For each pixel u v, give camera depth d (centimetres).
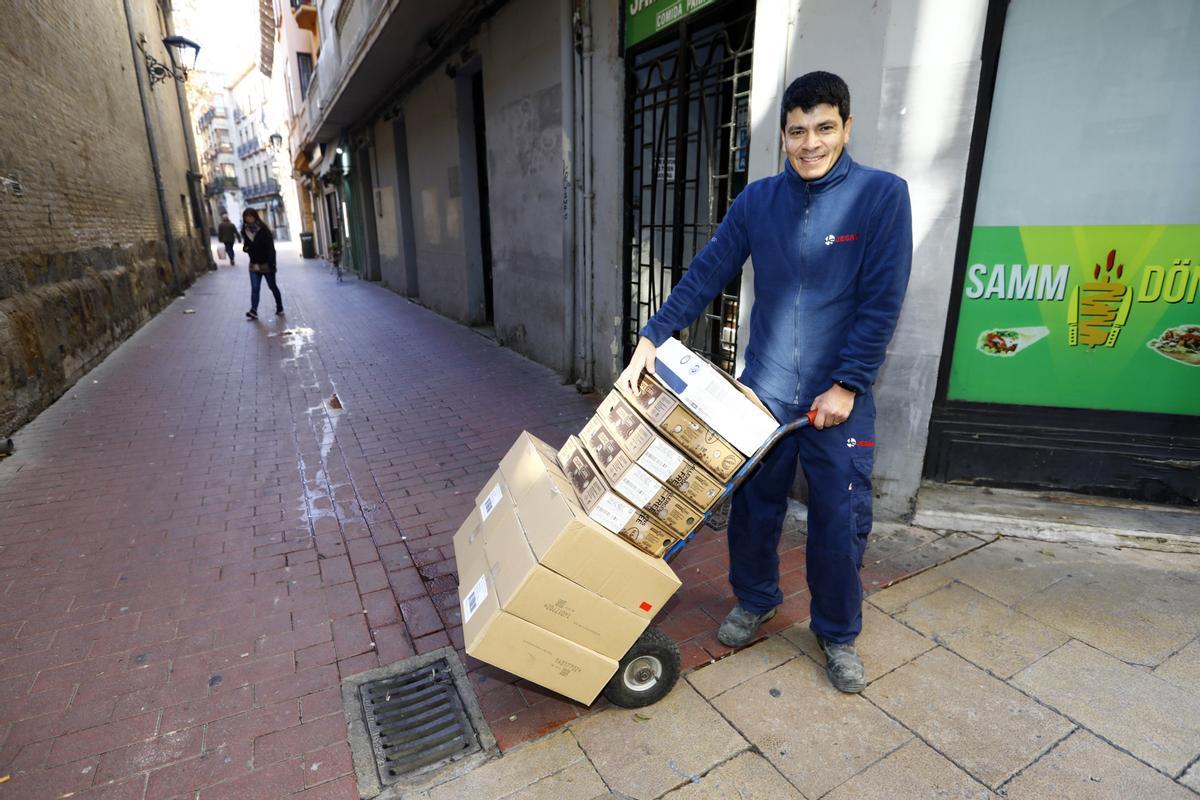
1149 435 315
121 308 846
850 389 183
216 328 943
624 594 184
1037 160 296
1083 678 216
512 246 710
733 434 180
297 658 237
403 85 1016
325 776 187
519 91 630
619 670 201
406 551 313
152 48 1329
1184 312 298
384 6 748
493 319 852
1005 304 317
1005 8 278
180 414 532
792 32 306
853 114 284
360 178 1600
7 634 251
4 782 185
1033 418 328
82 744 199
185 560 305
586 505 187
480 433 480
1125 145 286
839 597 211
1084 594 262
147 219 1143
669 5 414
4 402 480
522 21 600
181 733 203
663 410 179
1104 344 312
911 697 211
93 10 891
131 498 373
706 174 432
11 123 578
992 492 339
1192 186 284
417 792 181
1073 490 332
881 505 320
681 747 194
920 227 280
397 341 830
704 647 239
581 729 203
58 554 311
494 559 199
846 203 184
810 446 202
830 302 193
